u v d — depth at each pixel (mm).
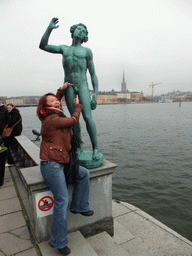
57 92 2725
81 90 2766
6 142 5418
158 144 18000
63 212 2096
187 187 9148
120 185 9531
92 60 2859
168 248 3373
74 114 2191
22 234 2645
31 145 4426
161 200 8117
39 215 2400
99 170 2742
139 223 4141
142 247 3223
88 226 2840
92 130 2820
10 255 2279
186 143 18109
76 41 2777
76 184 2387
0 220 2977
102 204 2936
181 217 7008
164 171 11188
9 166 5414
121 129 28781
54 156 2043
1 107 5148
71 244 2406
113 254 2547
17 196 3729
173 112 70188
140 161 13031
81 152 2963
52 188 2096
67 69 2777
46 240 2469
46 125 2039
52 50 2779
